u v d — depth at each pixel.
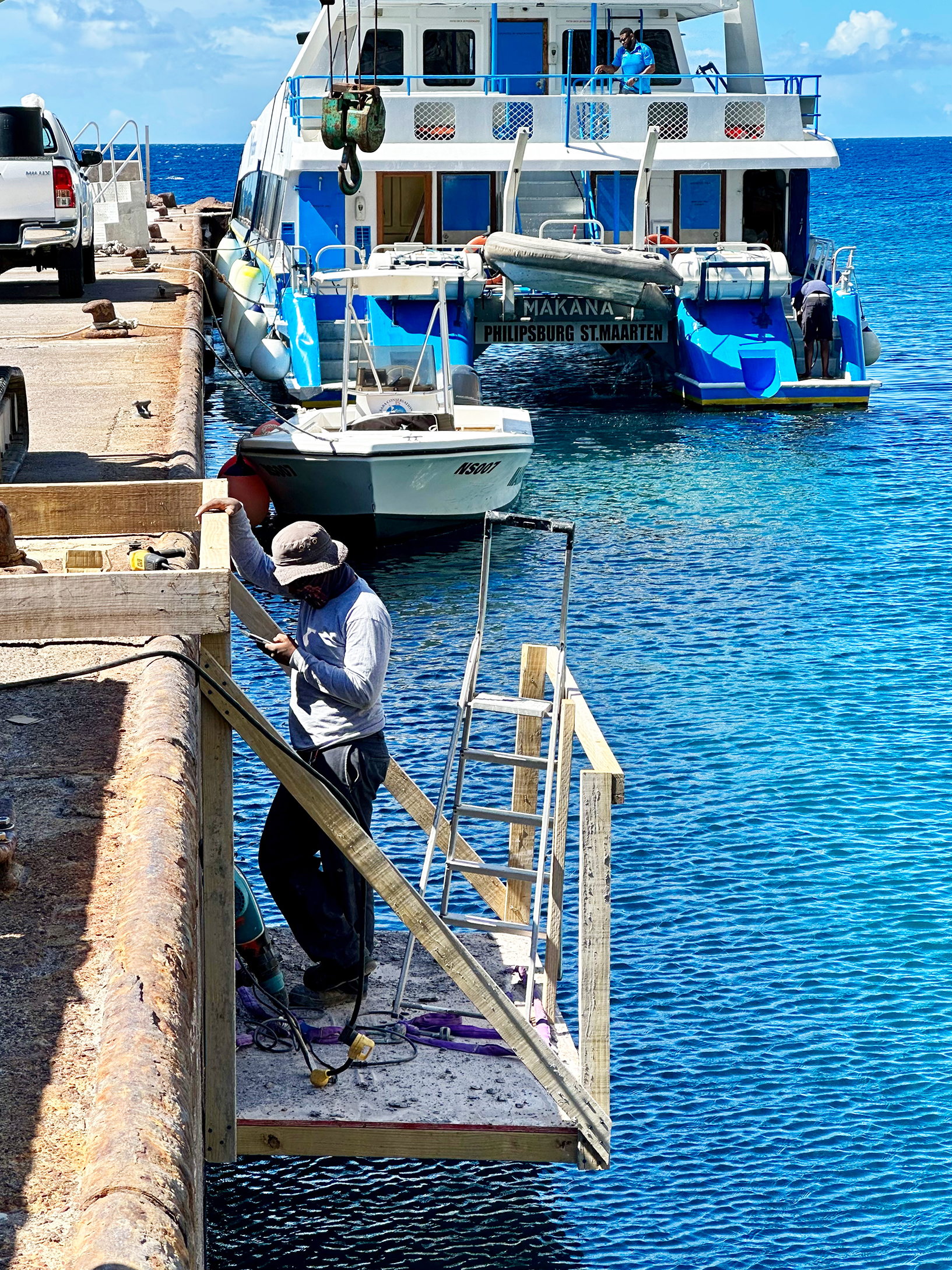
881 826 9.70
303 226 24.28
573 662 13.03
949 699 12.02
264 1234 6.03
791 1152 6.49
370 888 6.04
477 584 15.65
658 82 26.53
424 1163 6.46
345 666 5.65
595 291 23.36
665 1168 6.42
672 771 10.62
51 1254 2.80
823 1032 7.36
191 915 4.04
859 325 25.67
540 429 24.08
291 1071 5.59
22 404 10.46
